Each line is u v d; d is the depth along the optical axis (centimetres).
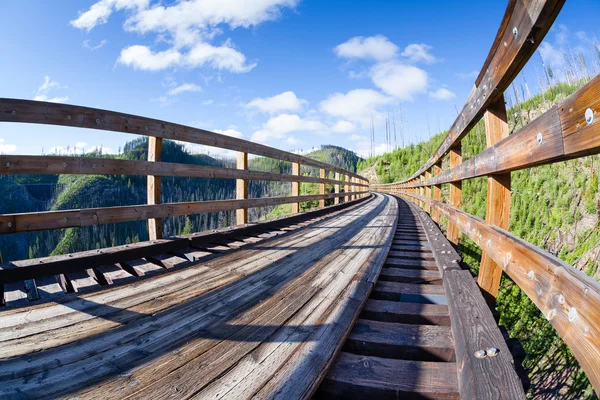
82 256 269
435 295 254
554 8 109
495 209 204
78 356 156
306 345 165
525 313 1248
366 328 193
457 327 163
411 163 8650
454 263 285
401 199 1920
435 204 562
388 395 136
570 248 2248
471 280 231
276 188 13012
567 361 1083
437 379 142
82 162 266
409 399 134
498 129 206
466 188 3709
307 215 727
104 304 219
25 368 145
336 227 598
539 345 1173
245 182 504
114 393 129
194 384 134
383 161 10512
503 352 132
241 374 141
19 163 231
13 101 227
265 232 518
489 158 197
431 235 468
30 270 238
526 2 130
